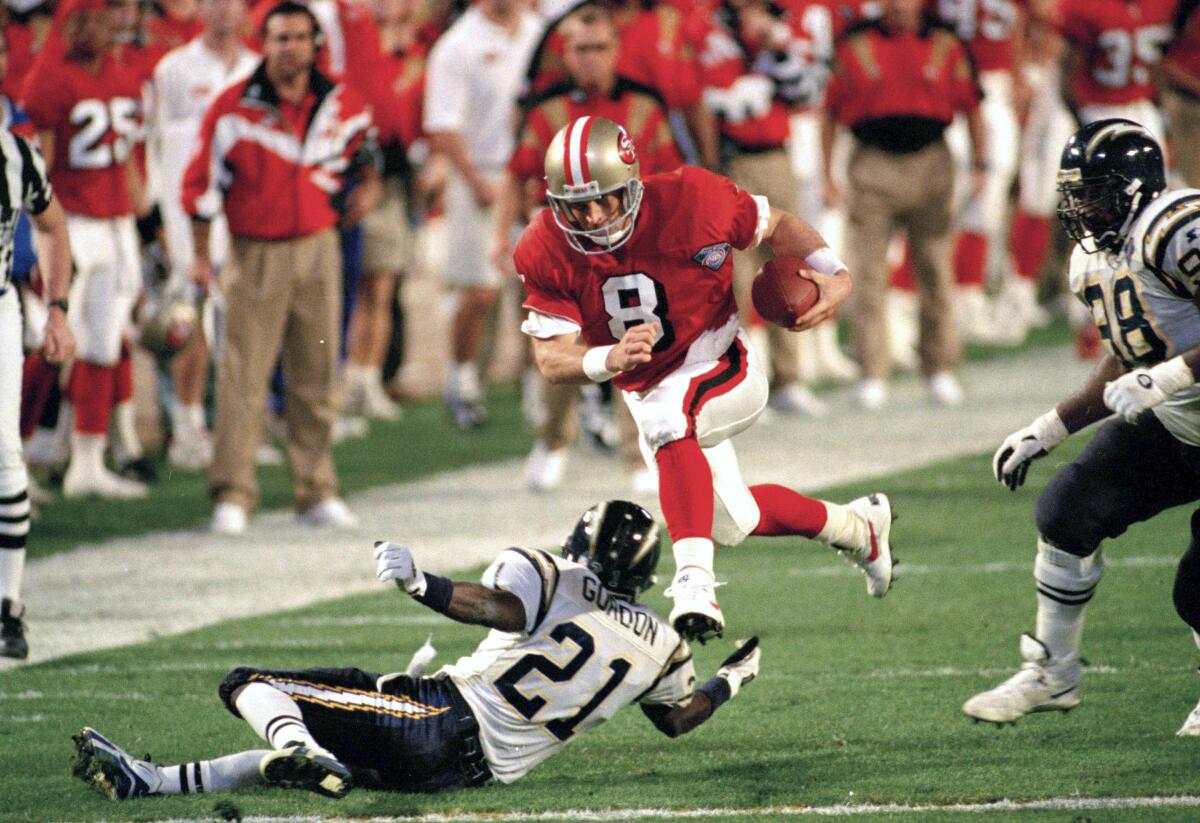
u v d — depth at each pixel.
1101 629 23.22
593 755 18.81
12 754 19.12
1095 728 19.03
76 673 22.56
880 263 42.06
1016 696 18.83
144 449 40.47
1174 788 16.94
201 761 18.44
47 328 24.08
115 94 32.47
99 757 17.39
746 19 38.66
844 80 40.41
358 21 40.03
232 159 30.67
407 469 38.03
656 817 16.59
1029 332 54.91
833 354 48.34
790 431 40.22
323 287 31.73
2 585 22.36
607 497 34.38
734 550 29.66
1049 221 56.75
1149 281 17.30
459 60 40.81
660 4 36.34
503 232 34.16
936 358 42.75
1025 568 27.08
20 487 22.36
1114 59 44.00
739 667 18.50
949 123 40.56
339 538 31.12
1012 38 49.84
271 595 26.88
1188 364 16.66
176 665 22.84
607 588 17.34
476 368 45.44
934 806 16.67
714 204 17.67
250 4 40.59
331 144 31.22
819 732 19.33
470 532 31.16
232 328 31.59
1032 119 51.00
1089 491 18.36
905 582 26.44
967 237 52.31
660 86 35.88
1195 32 43.19
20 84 34.56
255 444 32.31
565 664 17.06
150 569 28.89
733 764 18.30
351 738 17.02
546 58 34.78
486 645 17.48
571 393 35.03
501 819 16.67
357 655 23.16
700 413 18.00
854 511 19.86
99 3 31.66
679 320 17.94
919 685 21.03
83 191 32.50
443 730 17.11
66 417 36.09
